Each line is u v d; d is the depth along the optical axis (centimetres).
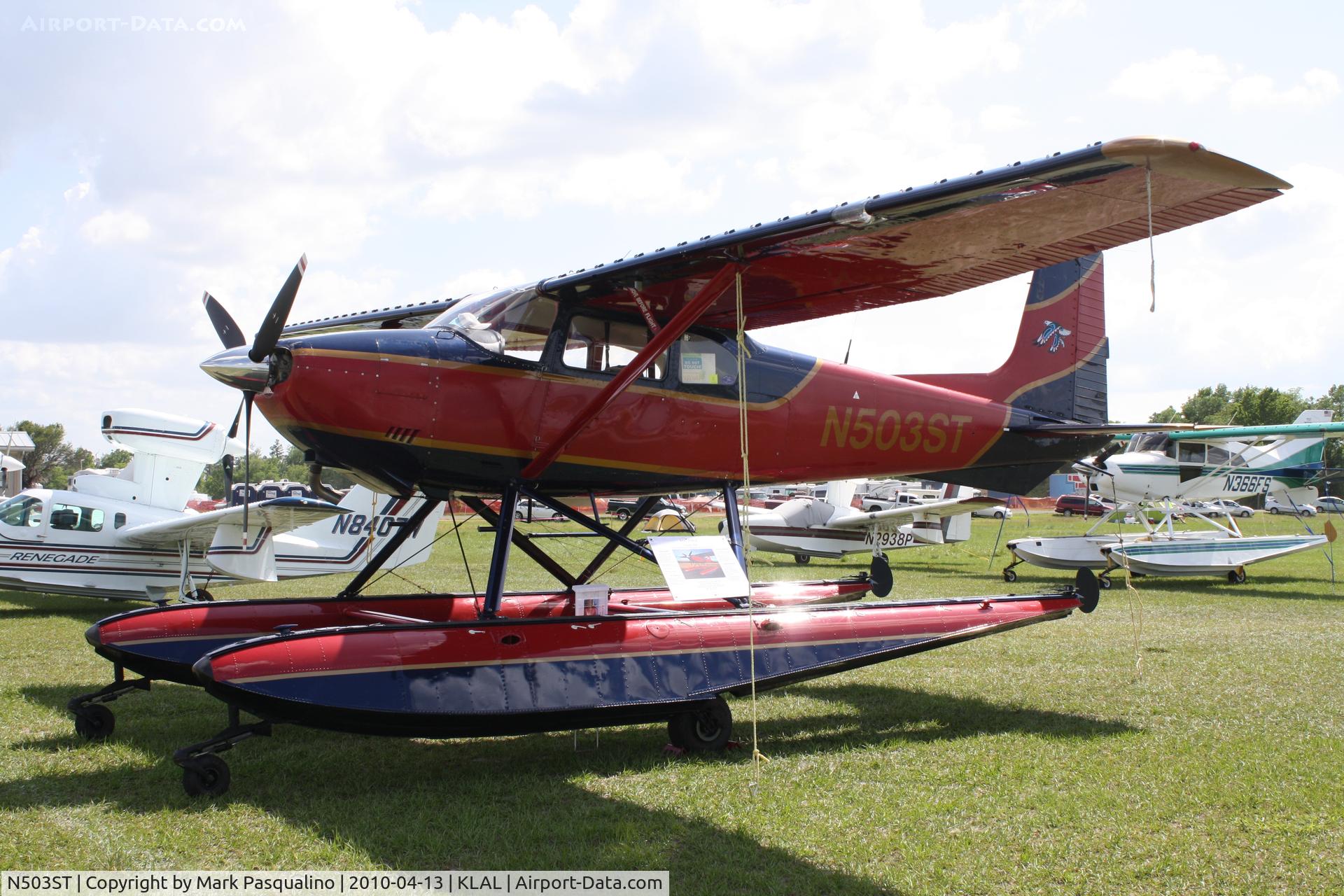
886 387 704
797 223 482
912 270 561
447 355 550
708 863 367
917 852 377
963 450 745
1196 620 1085
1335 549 2675
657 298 597
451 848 381
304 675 450
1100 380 855
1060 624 1044
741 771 492
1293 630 995
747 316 657
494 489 590
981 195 439
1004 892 342
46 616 1131
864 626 594
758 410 645
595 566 693
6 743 534
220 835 392
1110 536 1666
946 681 722
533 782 470
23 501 1142
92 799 438
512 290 582
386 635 479
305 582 1495
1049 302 827
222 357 528
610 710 505
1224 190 430
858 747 539
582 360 593
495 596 555
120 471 1306
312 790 455
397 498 612
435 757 518
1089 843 387
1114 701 648
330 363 522
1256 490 1903
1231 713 612
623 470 607
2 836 388
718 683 533
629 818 416
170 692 685
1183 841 388
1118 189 431
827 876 354
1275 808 429
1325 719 595
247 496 546
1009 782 469
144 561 1188
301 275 496
